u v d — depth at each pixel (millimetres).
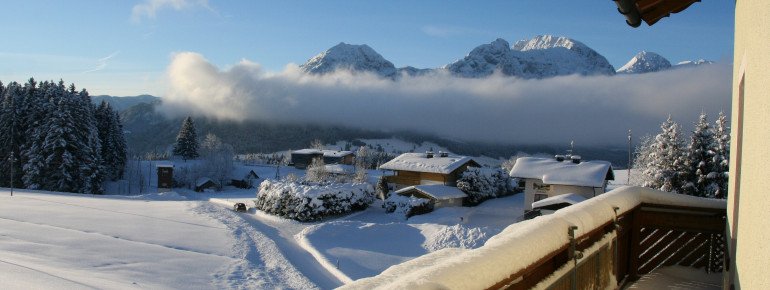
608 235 3676
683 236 5148
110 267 17906
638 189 4898
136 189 64688
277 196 34875
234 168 77438
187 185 69375
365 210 36625
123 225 27500
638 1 3705
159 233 25656
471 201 38750
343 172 60156
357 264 21422
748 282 2326
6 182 54156
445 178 41594
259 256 22141
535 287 2389
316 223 32438
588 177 30844
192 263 19547
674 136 31797
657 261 5172
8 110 54188
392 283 1625
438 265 1823
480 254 1928
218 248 22875
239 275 18312
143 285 15695
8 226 24844
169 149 156625
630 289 4594
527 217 30000
